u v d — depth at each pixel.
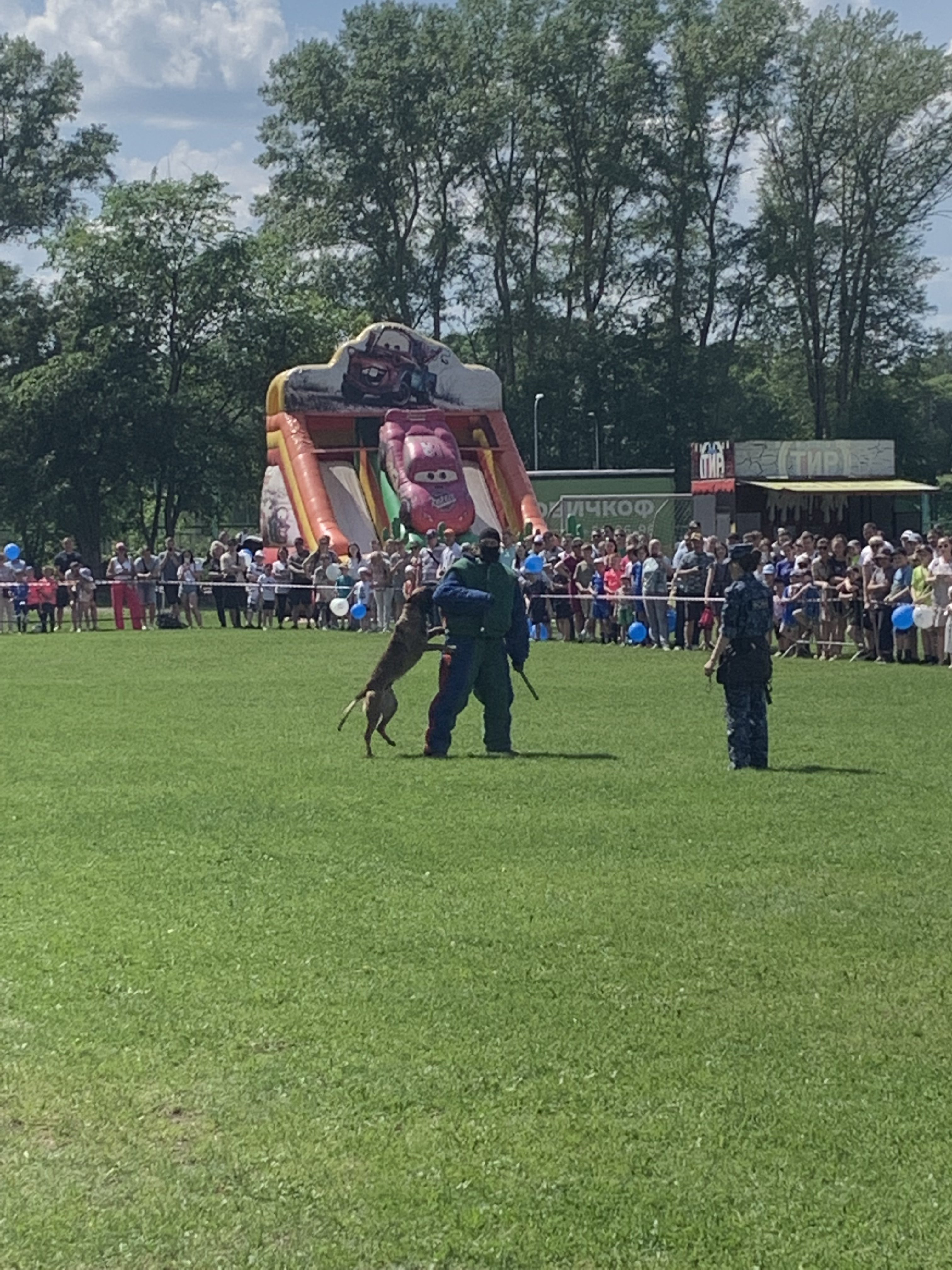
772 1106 5.58
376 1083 5.82
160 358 57.97
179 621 36.69
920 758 13.40
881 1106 5.59
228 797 11.60
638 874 8.97
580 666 23.92
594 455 75.38
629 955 7.38
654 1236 4.70
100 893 8.62
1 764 13.45
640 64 70.31
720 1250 4.62
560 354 74.38
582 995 6.80
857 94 67.31
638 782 12.08
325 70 71.56
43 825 10.56
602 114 71.31
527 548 34.81
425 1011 6.60
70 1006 6.68
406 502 41.22
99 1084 5.82
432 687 20.59
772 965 7.21
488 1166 5.14
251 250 57.78
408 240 74.50
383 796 11.58
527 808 11.01
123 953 7.46
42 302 62.50
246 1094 5.73
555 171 73.81
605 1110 5.57
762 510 41.25
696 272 73.56
